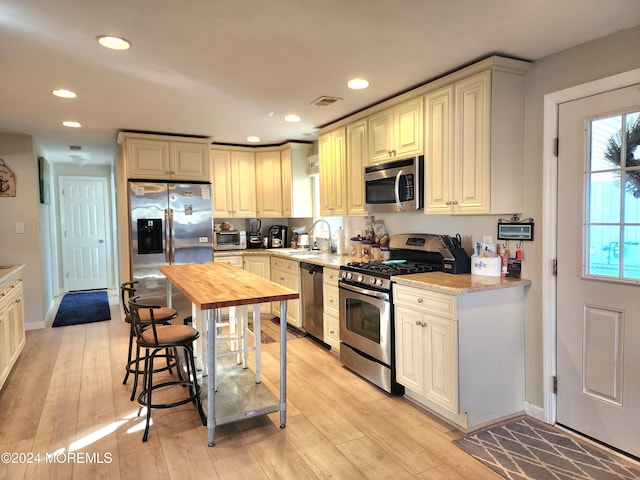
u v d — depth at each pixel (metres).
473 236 3.03
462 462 2.19
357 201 3.88
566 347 2.50
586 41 2.31
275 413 2.74
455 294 2.40
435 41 2.30
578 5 1.90
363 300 3.19
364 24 2.09
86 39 2.21
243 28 2.11
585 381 2.41
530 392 2.68
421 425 2.58
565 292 2.49
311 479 2.06
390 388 2.96
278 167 5.56
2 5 1.84
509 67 2.56
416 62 2.61
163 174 4.65
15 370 3.49
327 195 4.37
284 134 4.85
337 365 3.59
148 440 2.42
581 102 2.37
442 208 2.91
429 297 2.59
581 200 2.39
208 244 4.86
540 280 2.59
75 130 4.45
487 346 2.54
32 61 2.50
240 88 3.08
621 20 2.06
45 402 2.90
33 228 4.74
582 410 2.43
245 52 2.42
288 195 5.42
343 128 4.04
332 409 2.79
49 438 2.44
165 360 3.73
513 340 2.64
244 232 5.55
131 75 2.77
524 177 2.67
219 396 2.69
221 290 2.50
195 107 3.58
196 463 2.19
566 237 2.47
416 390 2.74
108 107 3.54
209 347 2.32
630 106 2.16
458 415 2.54
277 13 1.95
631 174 2.17
